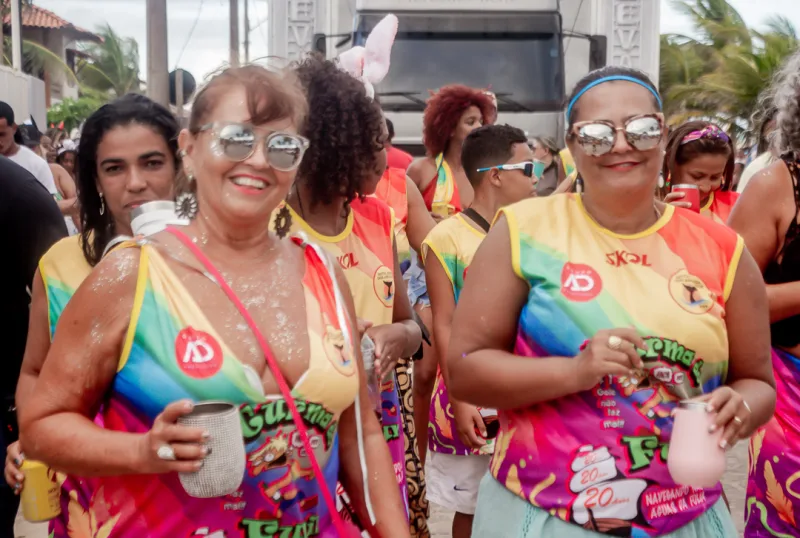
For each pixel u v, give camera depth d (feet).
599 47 33.60
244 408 6.86
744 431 8.09
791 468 10.85
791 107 11.01
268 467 6.98
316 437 7.20
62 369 6.94
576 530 8.17
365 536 9.50
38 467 9.02
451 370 8.70
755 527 11.41
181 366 6.81
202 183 7.23
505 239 8.52
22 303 11.34
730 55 113.80
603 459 8.07
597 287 8.14
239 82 7.18
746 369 8.56
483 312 8.50
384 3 33.01
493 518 8.79
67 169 36.83
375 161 11.50
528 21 33.04
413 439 13.07
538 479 8.34
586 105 8.34
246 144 7.00
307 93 11.06
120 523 7.04
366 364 10.34
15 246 11.16
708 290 8.19
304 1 33.94
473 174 14.79
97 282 6.95
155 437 6.43
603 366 7.66
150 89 41.16
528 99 32.86
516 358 8.28
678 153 15.26
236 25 70.64
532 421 8.38
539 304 8.24
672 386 8.04
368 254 11.64
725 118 112.16
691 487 8.07
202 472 6.51
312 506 7.20
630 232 8.38
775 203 10.85
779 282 10.96
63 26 160.15
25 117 57.47
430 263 14.10
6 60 69.31
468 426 13.38
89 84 185.68
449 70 32.94
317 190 11.24
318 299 7.45
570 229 8.42
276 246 7.57
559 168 29.43
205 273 7.08
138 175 9.78
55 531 9.14
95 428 6.79
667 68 136.87
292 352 7.11
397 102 32.81
